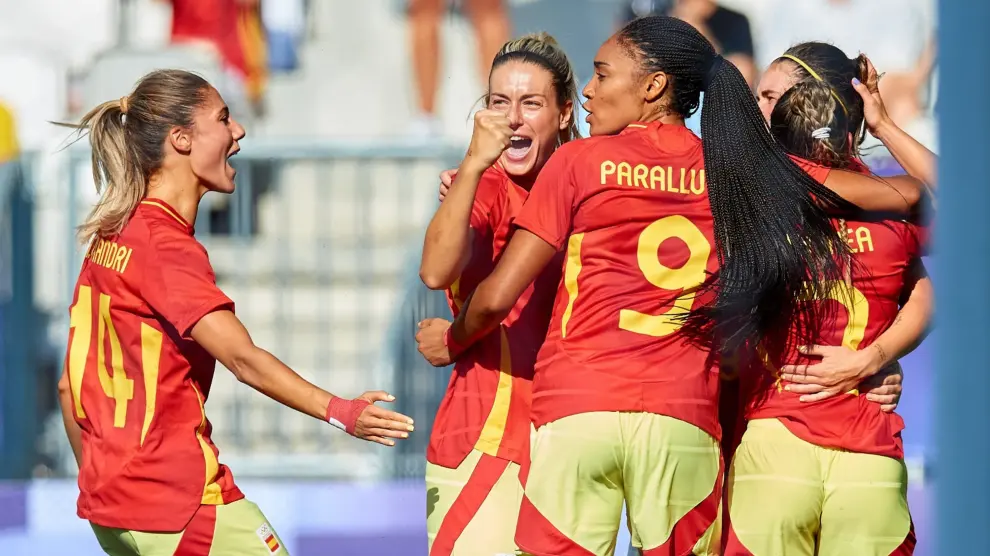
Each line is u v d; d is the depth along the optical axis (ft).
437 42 103.65
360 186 97.14
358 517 71.26
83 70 109.70
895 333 41.24
